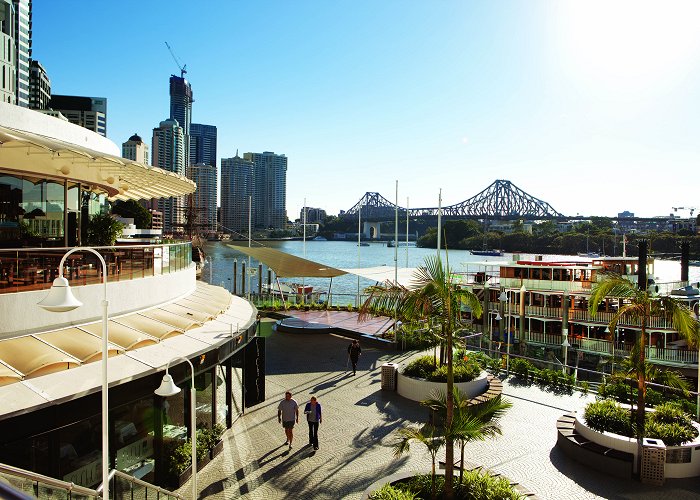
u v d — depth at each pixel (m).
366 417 17.30
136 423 11.93
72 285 12.66
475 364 20.69
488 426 11.16
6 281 11.09
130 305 14.46
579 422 14.96
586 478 13.21
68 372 10.39
